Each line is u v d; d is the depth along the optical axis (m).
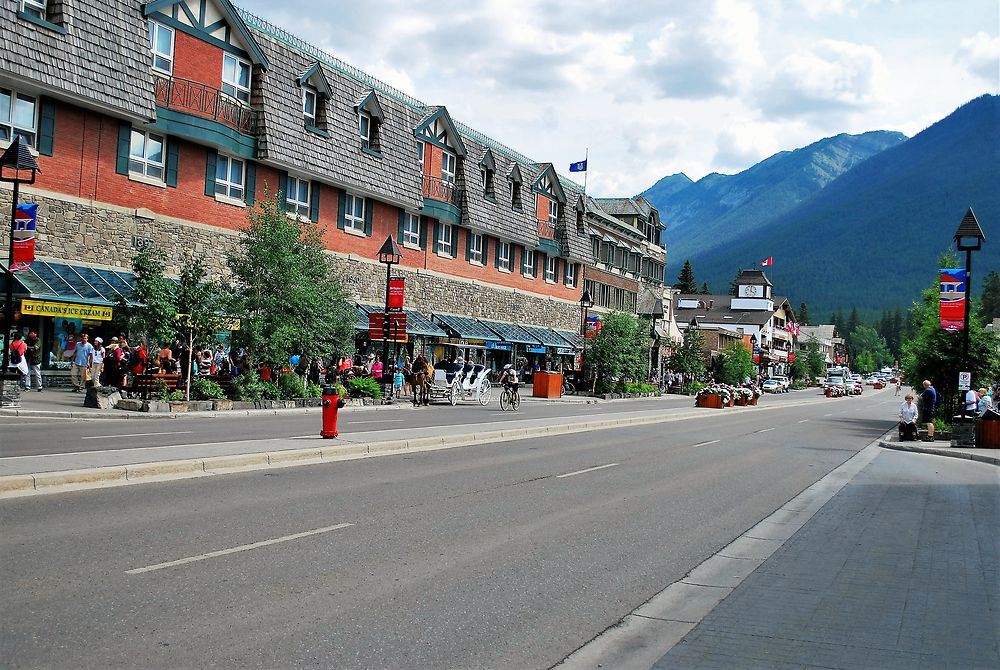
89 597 6.21
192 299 25.28
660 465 17.41
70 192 27.83
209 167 32.84
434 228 47.69
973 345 36.31
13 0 25.28
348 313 31.81
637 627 6.34
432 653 5.52
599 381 55.88
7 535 7.94
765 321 143.38
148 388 24.17
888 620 6.57
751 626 6.37
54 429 17.41
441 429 21.14
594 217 72.31
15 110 26.28
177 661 5.09
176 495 10.56
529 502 11.72
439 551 8.42
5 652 5.05
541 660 5.52
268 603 6.35
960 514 12.35
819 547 9.57
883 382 154.00
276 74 35.25
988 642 6.03
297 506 10.30
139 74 28.95
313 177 37.50
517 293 57.31
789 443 25.77
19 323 27.42
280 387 29.39
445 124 47.59
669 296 90.19
